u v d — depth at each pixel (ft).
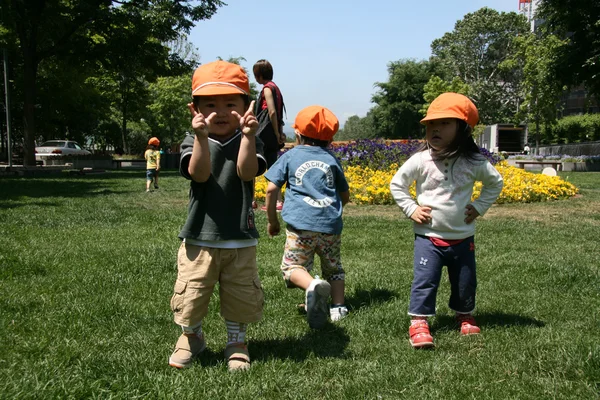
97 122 164.55
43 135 148.66
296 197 12.84
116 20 81.30
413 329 10.95
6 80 76.28
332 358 10.05
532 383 8.80
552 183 40.78
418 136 256.73
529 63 150.61
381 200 35.27
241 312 9.82
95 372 9.14
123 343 10.59
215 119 9.67
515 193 36.70
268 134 24.32
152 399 8.24
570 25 94.17
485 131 168.86
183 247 9.94
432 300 11.19
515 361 9.71
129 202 35.53
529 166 92.17
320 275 16.51
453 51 255.70
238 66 9.88
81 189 46.14
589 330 11.55
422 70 254.47
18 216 27.27
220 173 9.67
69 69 104.58
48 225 24.81
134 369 9.27
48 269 16.12
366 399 8.36
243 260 9.80
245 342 10.99
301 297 14.23
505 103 244.22
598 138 187.11
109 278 15.26
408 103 247.29
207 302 9.85
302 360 9.97
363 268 17.37
